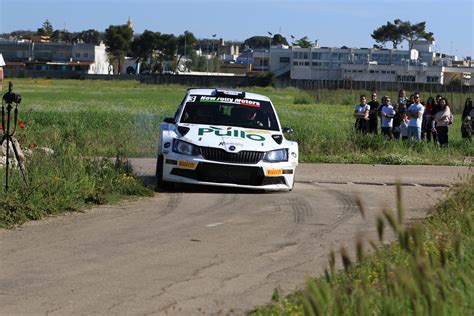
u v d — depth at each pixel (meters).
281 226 28.47
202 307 17.72
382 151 58.41
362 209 13.30
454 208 27.97
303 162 54.72
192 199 34.69
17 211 27.83
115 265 21.66
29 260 22.00
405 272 10.88
